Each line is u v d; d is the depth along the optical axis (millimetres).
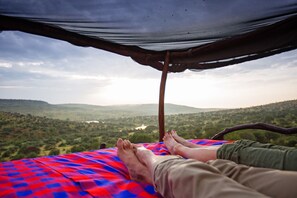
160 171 924
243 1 1911
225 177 684
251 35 2549
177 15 2180
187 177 724
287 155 887
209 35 2781
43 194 943
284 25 2293
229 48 2826
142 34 2730
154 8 2041
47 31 2510
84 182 1078
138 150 1484
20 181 1086
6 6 1965
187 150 1456
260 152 1000
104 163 1512
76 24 2418
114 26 2475
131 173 1275
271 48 2754
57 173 1225
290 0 1896
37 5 1950
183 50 3389
